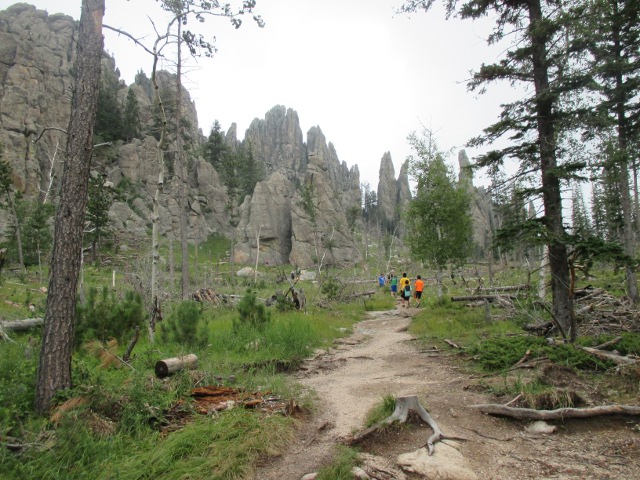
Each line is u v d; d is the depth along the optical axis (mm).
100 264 42156
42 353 5316
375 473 4320
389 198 134125
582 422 5465
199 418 5355
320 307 20406
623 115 17188
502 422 5641
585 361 7617
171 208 63688
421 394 6840
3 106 53719
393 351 11367
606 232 29312
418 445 4930
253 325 12078
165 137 12352
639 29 15945
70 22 80750
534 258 24312
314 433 5398
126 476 4031
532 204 11461
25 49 58781
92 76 5965
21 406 5141
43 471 4008
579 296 15742
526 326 11453
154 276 11516
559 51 10508
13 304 17250
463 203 21172
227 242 69688
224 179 85375
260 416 5535
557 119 10656
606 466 4406
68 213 5602
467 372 8250
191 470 4172
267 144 144125
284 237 69125
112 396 5352
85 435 4559
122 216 56031
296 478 4238
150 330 10797
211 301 20859
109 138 68188
